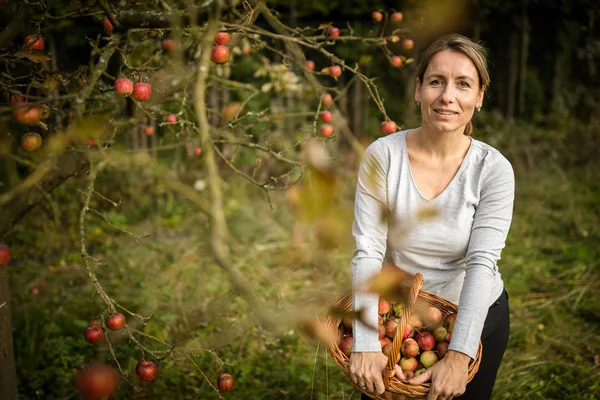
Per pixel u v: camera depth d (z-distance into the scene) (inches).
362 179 70.7
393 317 79.2
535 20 250.2
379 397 70.7
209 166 30.0
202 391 112.3
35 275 158.7
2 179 143.1
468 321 67.8
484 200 71.9
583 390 111.7
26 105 51.4
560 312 140.4
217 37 65.1
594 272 158.1
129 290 148.6
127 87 62.0
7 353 94.7
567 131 235.9
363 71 234.2
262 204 199.2
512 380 115.9
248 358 121.0
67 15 68.1
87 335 64.9
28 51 60.6
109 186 202.7
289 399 111.1
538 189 208.4
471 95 69.8
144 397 110.0
